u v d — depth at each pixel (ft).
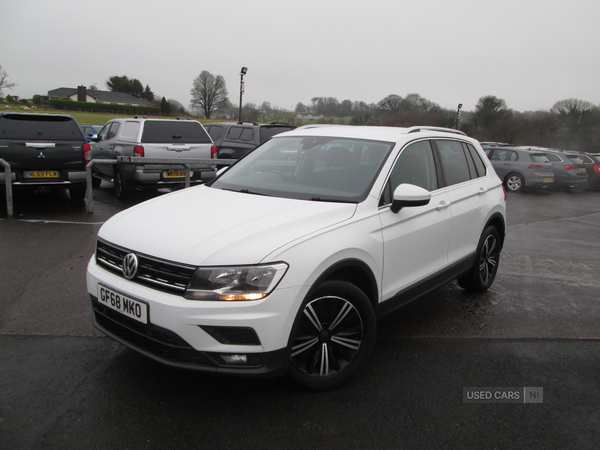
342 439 8.21
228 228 8.98
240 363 8.27
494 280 18.15
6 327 12.19
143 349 8.81
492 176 16.17
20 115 26.99
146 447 7.82
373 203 10.58
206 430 8.30
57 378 9.83
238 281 8.13
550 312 14.89
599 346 12.50
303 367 9.44
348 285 9.54
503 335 13.00
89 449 7.72
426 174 12.70
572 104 139.13
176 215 9.95
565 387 10.31
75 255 18.61
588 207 43.80
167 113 291.38
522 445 8.27
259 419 8.66
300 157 12.54
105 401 9.07
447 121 144.25
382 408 9.18
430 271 12.41
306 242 8.86
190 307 8.03
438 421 8.86
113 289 9.01
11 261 17.57
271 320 8.21
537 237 27.58
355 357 9.95
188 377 10.05
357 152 11.98
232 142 45.39
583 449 8.22
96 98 368.89
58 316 12.96
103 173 36.27
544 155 53.93
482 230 14.97
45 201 31.45
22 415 8.54
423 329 13.21
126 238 9.39
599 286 17.85
